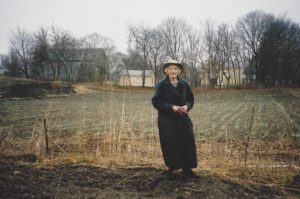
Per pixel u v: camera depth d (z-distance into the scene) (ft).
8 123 47.67
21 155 20.62
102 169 18.07
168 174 17.19
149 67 250.16
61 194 13.94
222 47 240.94
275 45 244.83
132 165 19.47
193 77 231.71
